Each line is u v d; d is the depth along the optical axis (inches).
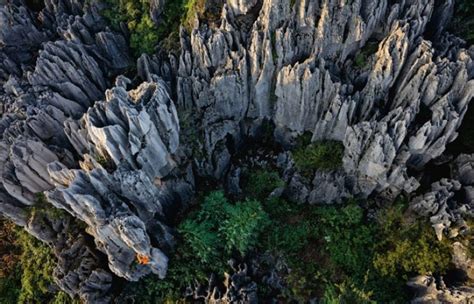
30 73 1435.8
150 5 1508.4
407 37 1293.1
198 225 1454.2
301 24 1333.7
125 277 1364.4
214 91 1446.9
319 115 1476.4
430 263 1346.0
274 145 1662.2
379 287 1390.3
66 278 1376.7
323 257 1456.7
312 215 1547.7
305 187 1536.7
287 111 1489.9
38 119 1360.7
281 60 1381.6
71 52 1473.9
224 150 1572.3
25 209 1441.9
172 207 1567.4
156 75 1444.4
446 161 1485.0
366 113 1403.8
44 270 1510.8
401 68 1350.9
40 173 1371.8
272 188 1571.1
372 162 1393.9
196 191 1616.6
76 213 1294.3
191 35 1407.5
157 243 1445.6
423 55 1294.3
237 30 1389.0
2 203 1398.9
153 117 1283.2
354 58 1419.8
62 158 1406.3
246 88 1472.7
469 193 1389.0
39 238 1441.9
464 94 1300.4
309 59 1343.5
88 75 1537.9
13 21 1578.5
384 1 1318.9
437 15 1450.5
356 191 1546.5
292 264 1439.5
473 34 1470.2
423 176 1507.1
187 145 1531.7
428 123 1278.3
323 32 1320.1
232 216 1444.4
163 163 1414.9
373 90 1357.0
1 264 1596.9
